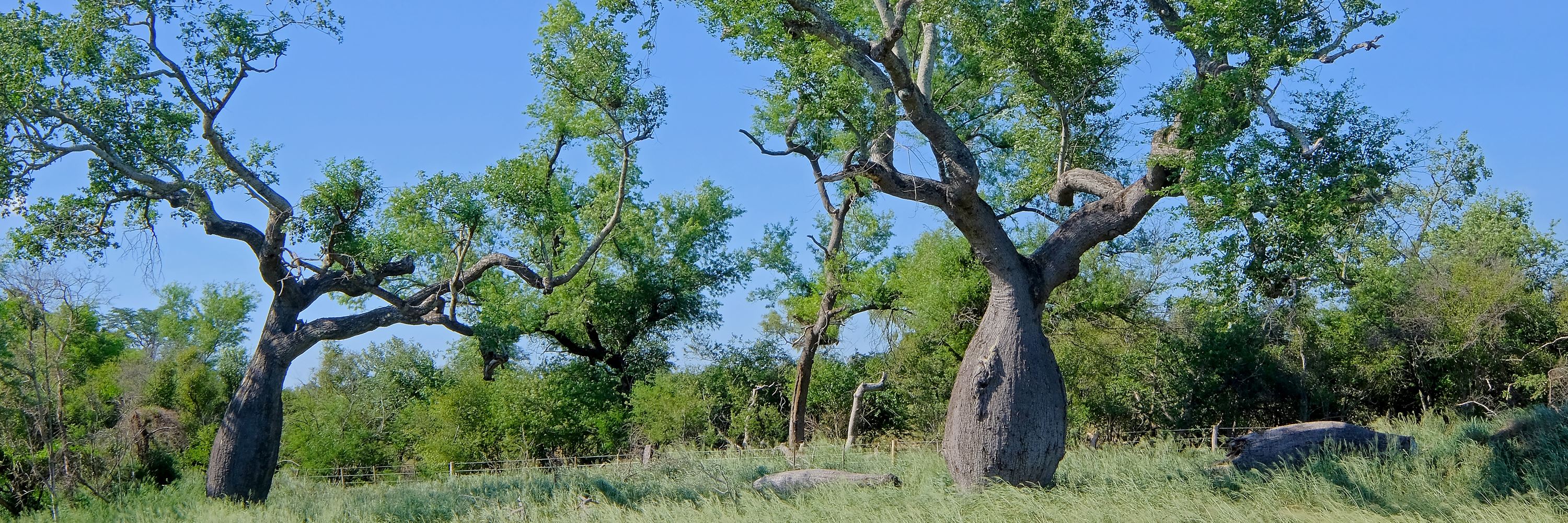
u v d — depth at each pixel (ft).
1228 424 91.97
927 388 106.63
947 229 95.66
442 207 66.08
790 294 121.19
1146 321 95.81
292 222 63.77
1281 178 49.08
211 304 170.30
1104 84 54.44
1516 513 37.81
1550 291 90.89
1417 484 45.27
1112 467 53.67
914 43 69.72
